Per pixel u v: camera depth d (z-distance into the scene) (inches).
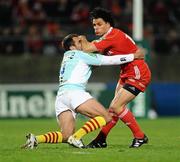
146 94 3063.5
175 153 1405.0
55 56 3380.9
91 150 1466.5
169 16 3838.6
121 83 1566.2
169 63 3454.7
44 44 3533.5
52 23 3708.2
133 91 1529.3
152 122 2861.7
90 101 1456.7
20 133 2229.3
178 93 3356.3
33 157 1330.0
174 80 3454.7
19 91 3221.0
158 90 3344.0
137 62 1529.3
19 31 3609.7
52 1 3784.5
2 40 3523.6
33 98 3223.4
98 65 1493.6
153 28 3762.3
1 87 3211.1
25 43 3521.2
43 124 2753.4
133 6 3378.4
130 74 1534.2
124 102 1529.3
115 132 2225.6
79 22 3732.8
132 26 3617.1
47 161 1263.5
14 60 3368.6
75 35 1523.1
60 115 1485.0
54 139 1485.0
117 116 1545.3
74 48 1517.0
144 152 1422.2
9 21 3695.9
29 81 3368.6
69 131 1480.1
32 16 3727.9
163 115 3344.0
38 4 3777.1
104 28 1529.3
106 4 3777.1
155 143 1712.6
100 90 3193.9
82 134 1476.4
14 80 3366.1
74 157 1322.6
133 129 1544.0
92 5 3779.5
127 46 1529.3
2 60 3366.1
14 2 3750.0
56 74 3376.0
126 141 1808.6
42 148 1525.6
